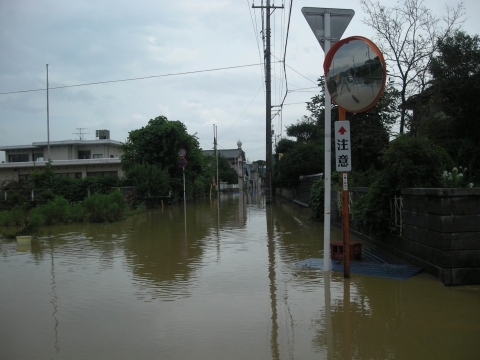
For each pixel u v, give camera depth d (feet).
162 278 22.07
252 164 372.58
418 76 43.96
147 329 14.69
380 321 15.11
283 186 121.29
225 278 21.83
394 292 18.61
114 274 23.21
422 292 18.52
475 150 35.55
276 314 16.06
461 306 16.62
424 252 21.90
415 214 22.97
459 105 39.91
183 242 34.40
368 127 48.44
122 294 19.15
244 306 17.08
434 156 25.35
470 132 39.50
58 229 44.96
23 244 34.30
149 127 92.27
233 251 29.76
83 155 128.36
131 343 13.47
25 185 78.74
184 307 17.08
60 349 13.08
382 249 29.01
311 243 32.99
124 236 38.63
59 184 78.43
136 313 16.43
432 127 39.40
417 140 25.76
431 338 13.51
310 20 22.86
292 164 93.20
